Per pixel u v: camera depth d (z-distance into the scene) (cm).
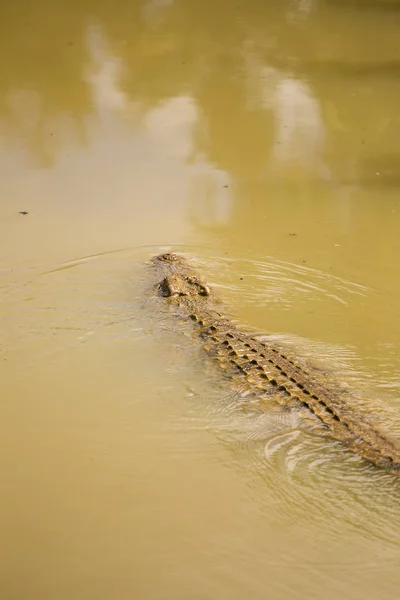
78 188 3838
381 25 6050
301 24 6059
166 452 2123
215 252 3262
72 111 4697
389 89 4941
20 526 1853
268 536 1828
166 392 2391
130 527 1853
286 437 2162
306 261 3186
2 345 2627
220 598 1661
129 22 6038
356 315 2816
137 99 4844
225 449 2131
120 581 1702
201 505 1927
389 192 3772
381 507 1906
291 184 3869
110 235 3394
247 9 6350
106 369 2512
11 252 3234
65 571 1727
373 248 3284
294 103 4778
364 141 4322
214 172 4003
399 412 2256
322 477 2011
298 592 1678
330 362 2527
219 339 2648
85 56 5428
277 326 2753
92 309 2855
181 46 5619
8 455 2105
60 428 2220
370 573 1725
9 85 5003
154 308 2862
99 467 2061
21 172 4000
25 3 6356
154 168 4053
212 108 4722
